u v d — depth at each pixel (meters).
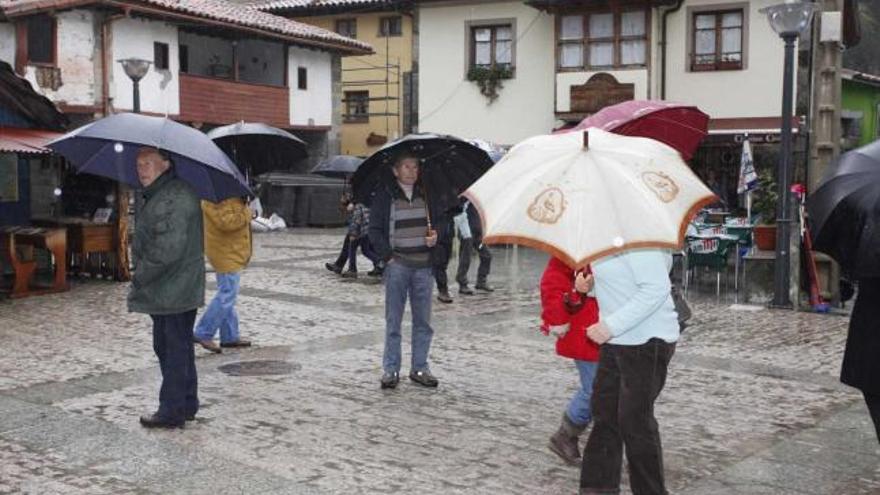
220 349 9.08
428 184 7.55
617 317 4.31
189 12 26.67
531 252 21.80
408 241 7.49
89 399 7.14
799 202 13.01
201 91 28.50
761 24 25.25
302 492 5.12
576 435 5.64
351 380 7.93
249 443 6.04
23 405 6.95
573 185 4.20
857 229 4.45
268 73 32.16
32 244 13.35
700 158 26.77
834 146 13.56
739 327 11.12
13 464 5.57
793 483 5.43
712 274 17.05
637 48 26.62
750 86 25.50
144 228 6.09
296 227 29.73
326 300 13.00
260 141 9.80
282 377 8.00
